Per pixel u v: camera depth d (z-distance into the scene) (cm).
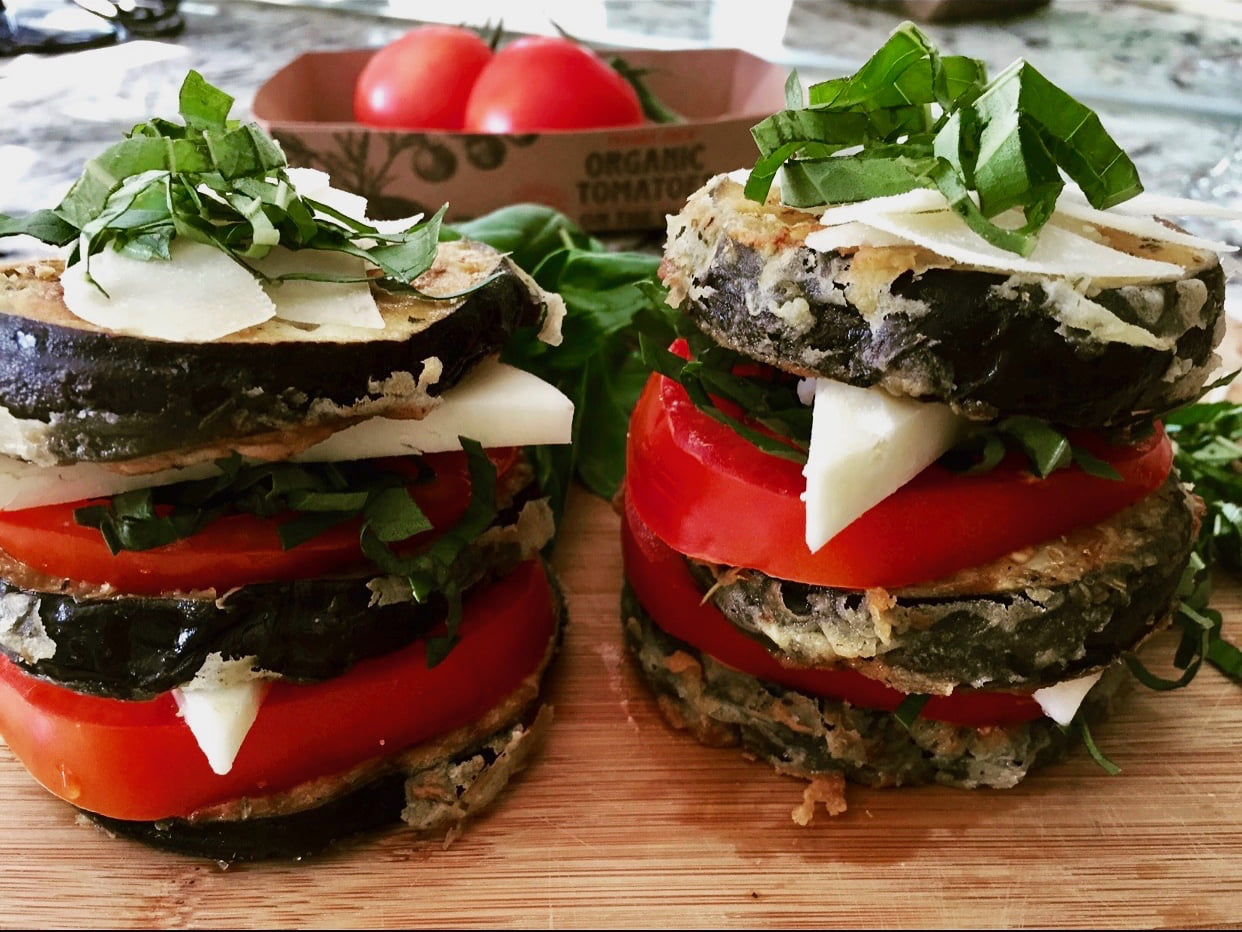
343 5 48
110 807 13
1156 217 15
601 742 16
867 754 15
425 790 14
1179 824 15
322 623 13
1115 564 13
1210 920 13
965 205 12
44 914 13
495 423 14
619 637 18
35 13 44
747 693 15
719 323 14
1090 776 15
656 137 30
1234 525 20
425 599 14
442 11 47
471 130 32
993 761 15
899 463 13
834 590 14
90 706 13
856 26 43
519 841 14
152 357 11
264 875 14
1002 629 13
